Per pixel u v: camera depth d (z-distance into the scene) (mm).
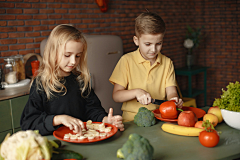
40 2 2773
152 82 1680
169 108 1257
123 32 3582
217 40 4441
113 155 928
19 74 2473
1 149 736
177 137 1092
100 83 2674
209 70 4574
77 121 1108
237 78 4379
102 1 3213
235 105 1155
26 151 703
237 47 4301
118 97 1561
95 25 3266
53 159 826
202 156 906
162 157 901
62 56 1233
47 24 2859
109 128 1143
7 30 2574
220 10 4340
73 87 1396
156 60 1680
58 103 1334
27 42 2730
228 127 1204
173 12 4227
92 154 937
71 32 1243
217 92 4574
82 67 1429
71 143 1042
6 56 2594
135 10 3701
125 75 1691
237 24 4246
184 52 4539
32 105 1237
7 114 2037
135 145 810
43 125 1140
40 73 1317
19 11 2627
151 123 1246
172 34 4254
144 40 1474
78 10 3090
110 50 2748
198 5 4484
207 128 1005
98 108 1455
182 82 4457
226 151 944
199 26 4539
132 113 1664
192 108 1456
